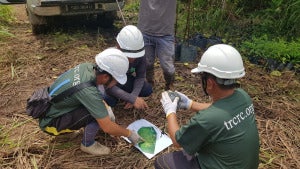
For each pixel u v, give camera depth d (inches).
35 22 224.4
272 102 160.6
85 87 109.9
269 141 133.8
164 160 101.6
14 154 122.6
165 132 135.3
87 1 215.9
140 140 128.0
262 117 149.0
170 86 166.1
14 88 164.9
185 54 196.2
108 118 112.3
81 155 124.0
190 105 110.0
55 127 119.2
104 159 122.6
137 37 127.8
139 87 139.1
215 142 84.3
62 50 205.2
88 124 118.9
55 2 211.8
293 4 224.4
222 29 243.3
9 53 195.0
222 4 251.4
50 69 183.2
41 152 125.1
